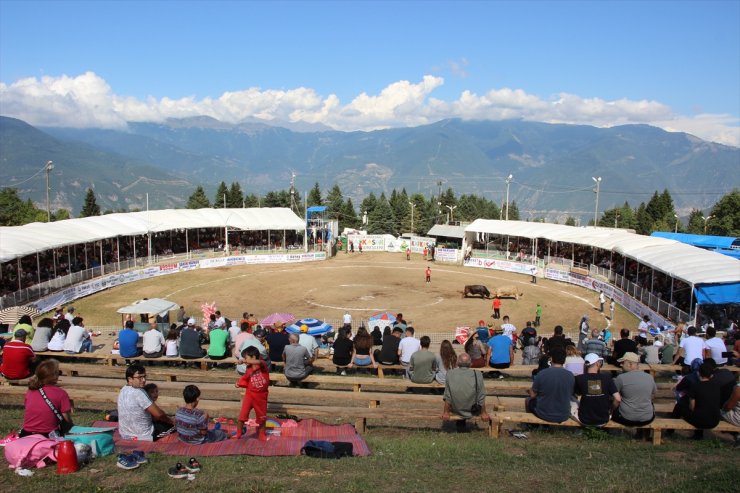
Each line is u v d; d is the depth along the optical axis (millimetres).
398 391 18312
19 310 33062
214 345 20000
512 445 12188
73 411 15156
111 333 33781
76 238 49656
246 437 11930
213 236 75000
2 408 14891
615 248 49938
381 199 148625
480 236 78188
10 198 110875
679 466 10594
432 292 51281
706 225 112875
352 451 11375
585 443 12289
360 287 53094
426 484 9586
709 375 12312
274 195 137375
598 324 40406
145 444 11250
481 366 19156
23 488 8852
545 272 59625
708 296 33500
